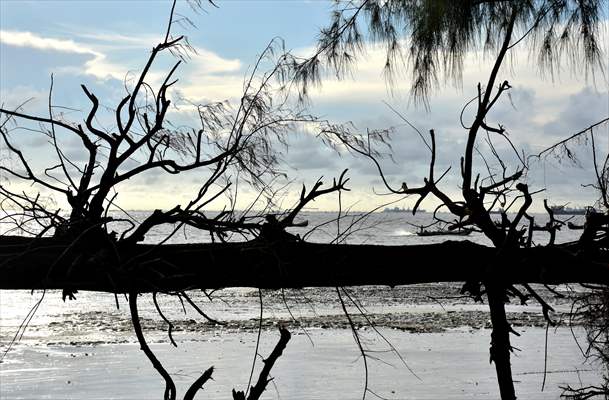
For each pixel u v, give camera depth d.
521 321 21.92
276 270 2.44
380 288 32.25
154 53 2.45
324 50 4.20
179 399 12.25
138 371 15.30
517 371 14.14
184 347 18.44
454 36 4.41
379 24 4.42
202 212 2.41
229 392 12.95
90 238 2.33
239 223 2.41
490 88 2.73
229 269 2.43
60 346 18.84
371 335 20.44
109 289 2.35
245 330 21.30
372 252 2.51
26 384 14.03
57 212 2.34
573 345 17.52
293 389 13.26
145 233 2.42
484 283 2.62
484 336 20.44
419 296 29.89
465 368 15.42
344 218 2.48
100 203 2.38
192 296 29.25
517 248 2.64
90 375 14.90
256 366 15.64
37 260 2.30
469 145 2.72
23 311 26.31
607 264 2.62
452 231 2.70
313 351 17.50
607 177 3.10
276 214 2.45
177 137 2.53
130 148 2.38
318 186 2.40
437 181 2.65
